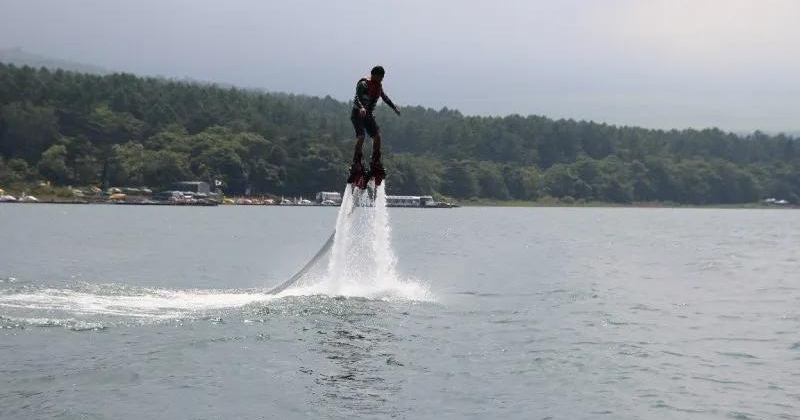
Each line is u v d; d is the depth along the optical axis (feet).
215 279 118.32
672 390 55.98
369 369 60.49
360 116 84.07
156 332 70.64
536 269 152.25
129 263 146.72
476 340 71.77
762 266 165.37
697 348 69.62
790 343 72.02
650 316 87.71
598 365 62.90
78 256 161.48
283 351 65.26
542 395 54.65
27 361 59.57
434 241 255.29
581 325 80.89
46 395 51.60
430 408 51.52
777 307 96.02
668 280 131.75
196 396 52.49
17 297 86.43
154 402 50.96
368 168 88.53
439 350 67.31
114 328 71.77
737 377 59.52
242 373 58.29
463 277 132.57
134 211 523.70
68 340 66.54
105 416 48.01
